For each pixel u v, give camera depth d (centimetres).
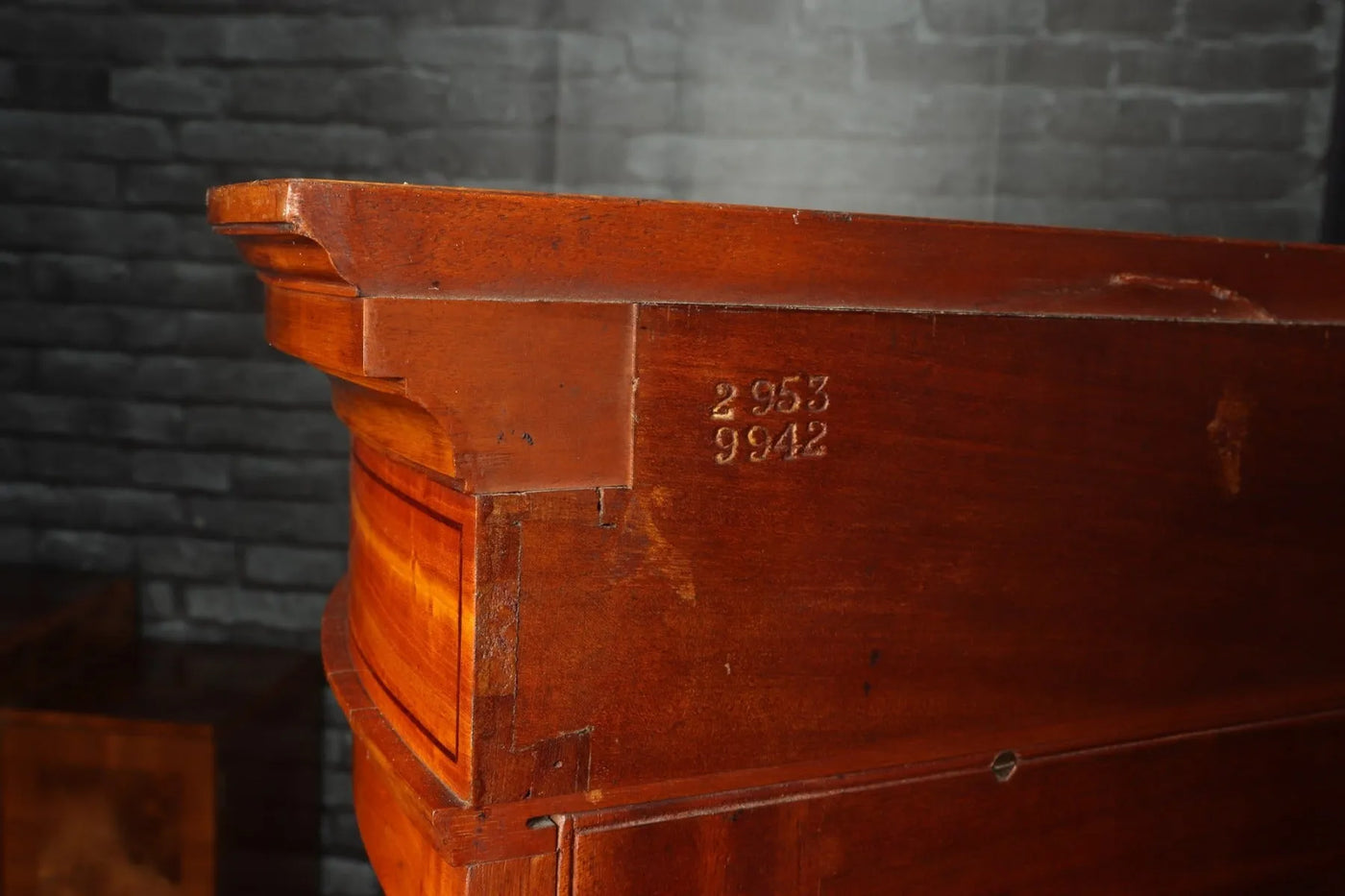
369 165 205
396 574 77
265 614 216
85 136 207
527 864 68
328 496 213
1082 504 83
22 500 215
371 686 84
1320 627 96
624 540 68
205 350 211
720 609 72
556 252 64
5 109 206
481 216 62
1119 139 205
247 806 183
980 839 83
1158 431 86
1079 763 87
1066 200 207
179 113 206
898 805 80
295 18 202
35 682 184
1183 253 85
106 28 204
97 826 175
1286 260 89
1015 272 78
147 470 213
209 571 215
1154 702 89
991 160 206
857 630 76
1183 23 203
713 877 74
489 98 203
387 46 202
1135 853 90
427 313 61
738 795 74
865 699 77
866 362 74
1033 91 204
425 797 67
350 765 216
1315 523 94
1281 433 91
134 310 210
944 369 76
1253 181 206
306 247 60
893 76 204
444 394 62
